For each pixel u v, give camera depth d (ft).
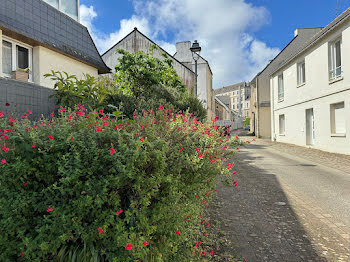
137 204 6.64
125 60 40.60
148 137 7.48
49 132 6.81
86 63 31.99
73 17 33.01
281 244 10.38
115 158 6.25
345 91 35.19
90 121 7.18
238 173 24.84
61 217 5.95
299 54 49.65
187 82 73.36
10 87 17.21
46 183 6.61
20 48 24.32
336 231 11.64
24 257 6.27
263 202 15.76
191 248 8.52
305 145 48.03
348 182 21.01
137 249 6.02
